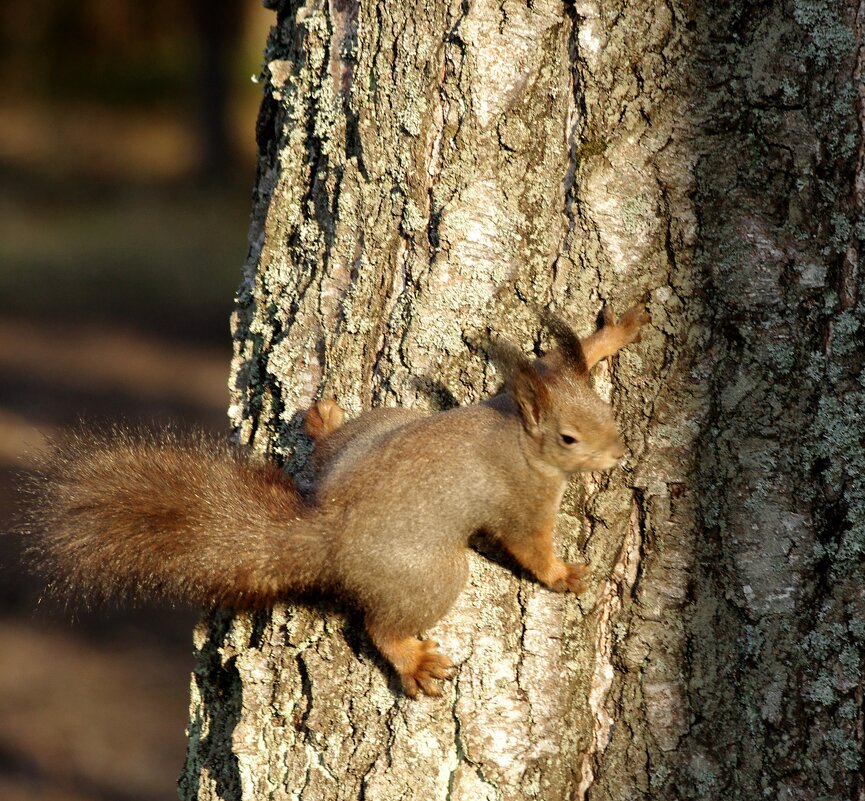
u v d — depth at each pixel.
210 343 34.25
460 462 6.82
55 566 7.32
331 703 7.24
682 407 7.16
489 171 7.08
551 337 7.14
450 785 7.08
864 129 7.15
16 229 42.47
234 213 46.72
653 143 7.01
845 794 7.33
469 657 7.07
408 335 7.21
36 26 68.38
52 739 16.41
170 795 15.48
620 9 6.96
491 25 7.02
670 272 7.07
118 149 58.69
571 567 7.03
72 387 29.62
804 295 7.10
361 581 6.89
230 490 7.29
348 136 7.41
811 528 7.21
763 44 6.98
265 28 67.56
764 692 7.30
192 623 19.97
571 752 7.24
